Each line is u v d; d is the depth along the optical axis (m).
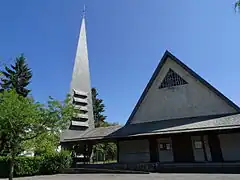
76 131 25.34
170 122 20.34
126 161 21.94
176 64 22.25
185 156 18.92
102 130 24.39
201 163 16.94
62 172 20.59
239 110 18.48
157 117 21.88
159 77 22.86
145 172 16.14
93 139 21.72
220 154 17.27
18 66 36.59
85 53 30.77
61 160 20.81
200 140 19.61
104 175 15.87
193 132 17.23
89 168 20.36
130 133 20.00
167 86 22.23
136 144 21.95
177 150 19.41
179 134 18.02
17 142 10.23
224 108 19.19
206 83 20.28
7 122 9.78
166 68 22.70
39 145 10.93
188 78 21.36
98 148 39.25
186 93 21.11
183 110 20.84
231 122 16.62
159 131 18.61
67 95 11.70
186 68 21.48
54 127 10.62
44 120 10.31
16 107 9.79
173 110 21.30
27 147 10.78
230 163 16.03
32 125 10.27
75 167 21.86
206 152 19.08
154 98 22.56
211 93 20.03
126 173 16.83
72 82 27.64
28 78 37.75
